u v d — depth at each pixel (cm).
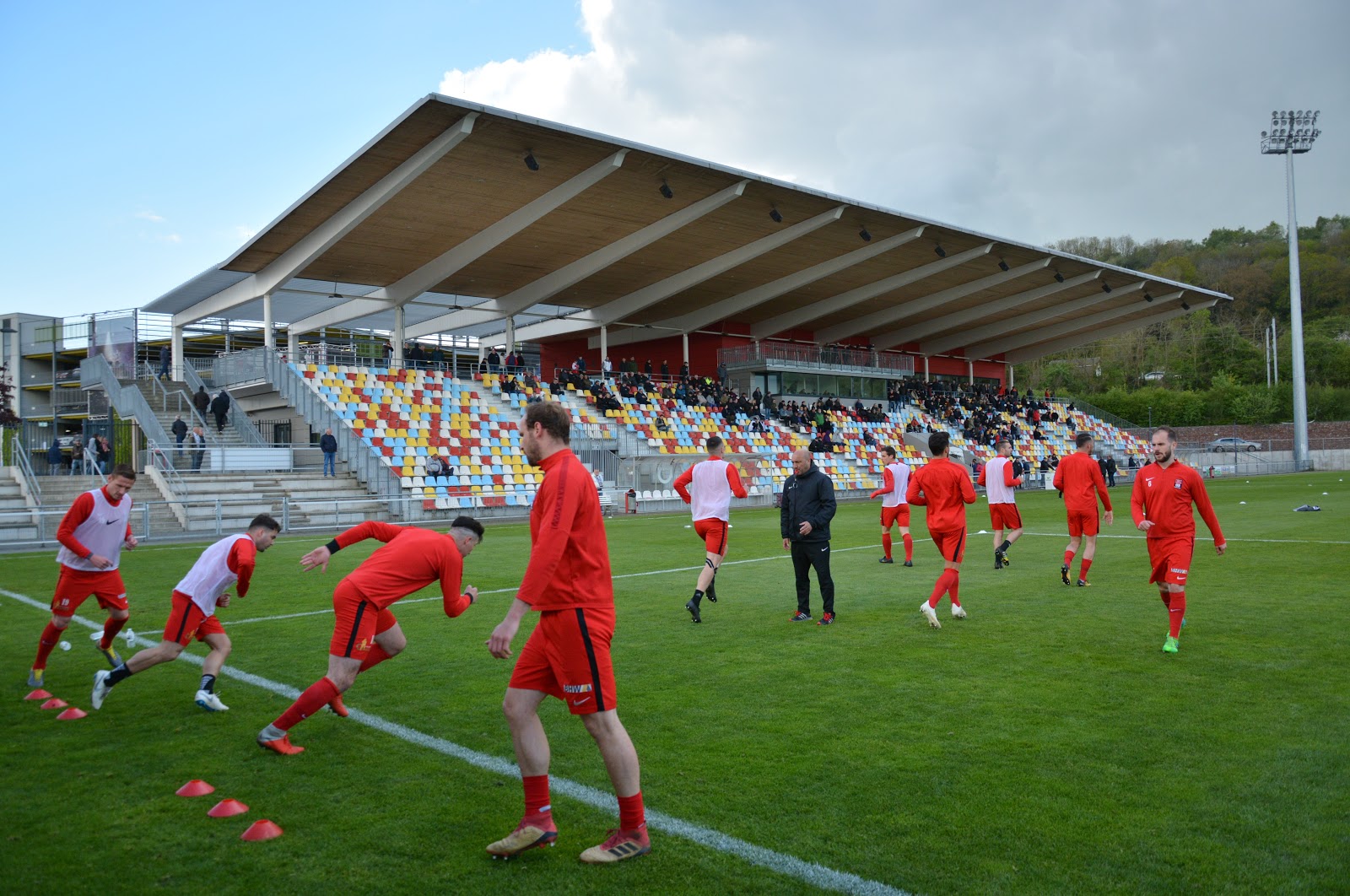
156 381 2811
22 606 965
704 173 2417
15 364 4259
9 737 493
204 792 405
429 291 3188
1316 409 6988
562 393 3256
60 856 341
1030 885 310
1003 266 3622
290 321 3581
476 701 564
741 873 323
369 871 328
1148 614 832
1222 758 434
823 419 3994
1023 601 922
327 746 475
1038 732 480
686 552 1486
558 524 333
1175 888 306
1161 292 4509
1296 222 4966
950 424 4550
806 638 752
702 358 4250
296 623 840
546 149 2159
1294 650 669
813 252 3256
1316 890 304
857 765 434
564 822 374
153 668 662
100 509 616
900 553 1417
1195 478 676
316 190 2212
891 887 311
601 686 340
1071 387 8844
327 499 2233
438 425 2761
